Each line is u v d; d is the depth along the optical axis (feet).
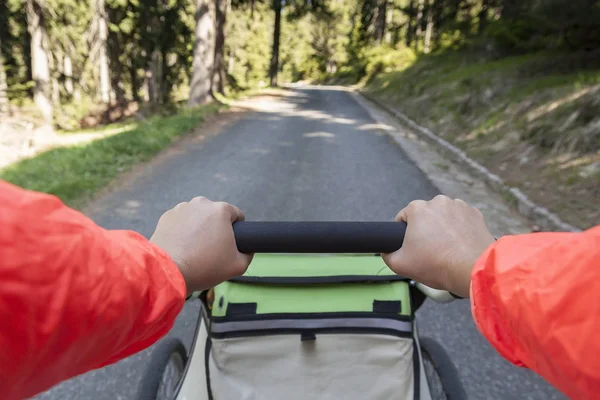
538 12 40.40
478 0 86.07
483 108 44.16
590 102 28.09
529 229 19.43
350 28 266.36
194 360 6.69
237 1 103.60
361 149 37.19
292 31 281.13
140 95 168.66
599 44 40.93
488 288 1.79
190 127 44.01
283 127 48.91
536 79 42.24
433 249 2.50
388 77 112.27
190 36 117.08
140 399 6.80
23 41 118.73
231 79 135.03
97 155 31.01
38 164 29.84
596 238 1.32
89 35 135.95
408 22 146.00
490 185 26.37
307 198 22.97
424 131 47.75
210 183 25.63
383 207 21.90
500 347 1.68
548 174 24.44
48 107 87.86
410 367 6.24
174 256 2.39
